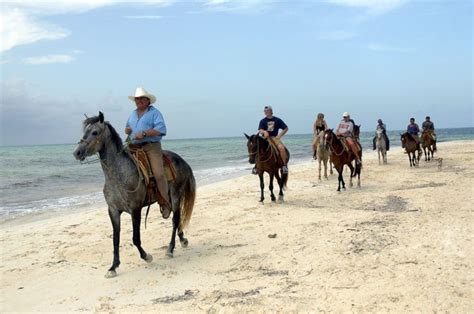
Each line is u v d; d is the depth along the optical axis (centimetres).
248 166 2980
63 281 693
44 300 617
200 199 1426
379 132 2377
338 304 511
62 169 3112
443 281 553
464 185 1431
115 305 573
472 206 1047
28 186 2059
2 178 2425
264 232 920
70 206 1488
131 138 737
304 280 603
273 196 1306
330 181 1762
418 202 1152
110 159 680
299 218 1041
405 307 490
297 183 1734
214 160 3847
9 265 788
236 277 650
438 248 688
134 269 730
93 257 814
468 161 2353
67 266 767
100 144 669
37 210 1417
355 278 588
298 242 805
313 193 1466
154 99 747
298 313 498
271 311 507
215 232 954
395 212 1040
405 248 699
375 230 835
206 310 526
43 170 3011
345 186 1603
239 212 1164
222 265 717
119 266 750
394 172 1984
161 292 614
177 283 647
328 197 1373
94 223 1130
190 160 3916
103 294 626
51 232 1041
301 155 4234
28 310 582
